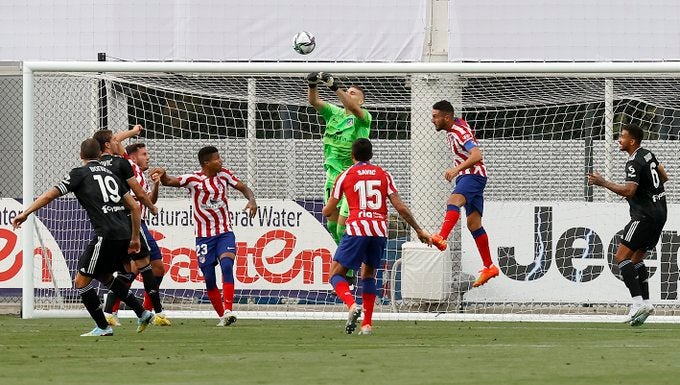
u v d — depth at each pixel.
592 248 49.59
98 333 37.31
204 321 46.88
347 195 36.75
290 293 50.38
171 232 50.56
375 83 54.09
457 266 50.34
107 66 49.53
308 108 54.94
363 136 43.28
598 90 53.78
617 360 28.39
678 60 53.94
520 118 54.47
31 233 48.72
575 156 54.16
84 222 51.72
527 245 49.75
